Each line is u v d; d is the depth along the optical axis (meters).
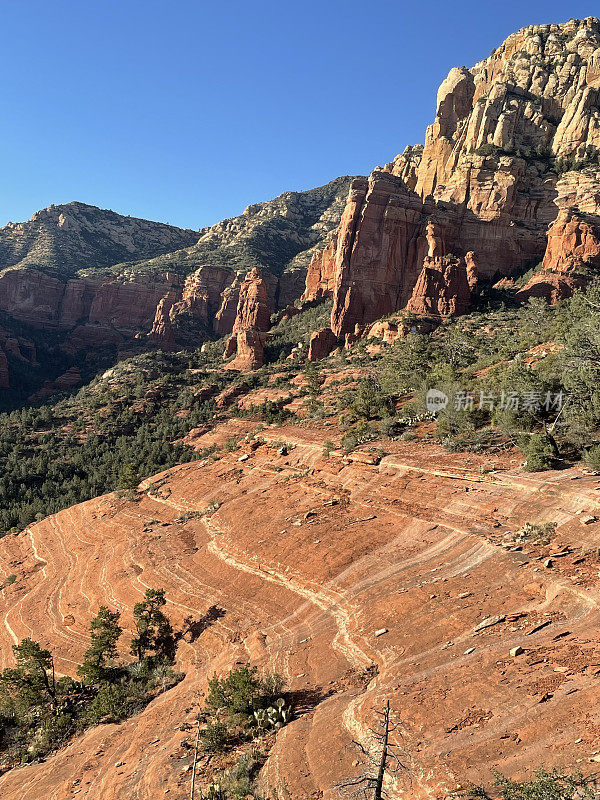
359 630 27.78
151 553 50.06
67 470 93.56
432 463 45.03
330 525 41.84
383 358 98.06
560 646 19.86
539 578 25.73
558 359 52.28
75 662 39.66
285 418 88.19
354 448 54.25
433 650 23.33
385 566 33.84
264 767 19.30
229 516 51.78
